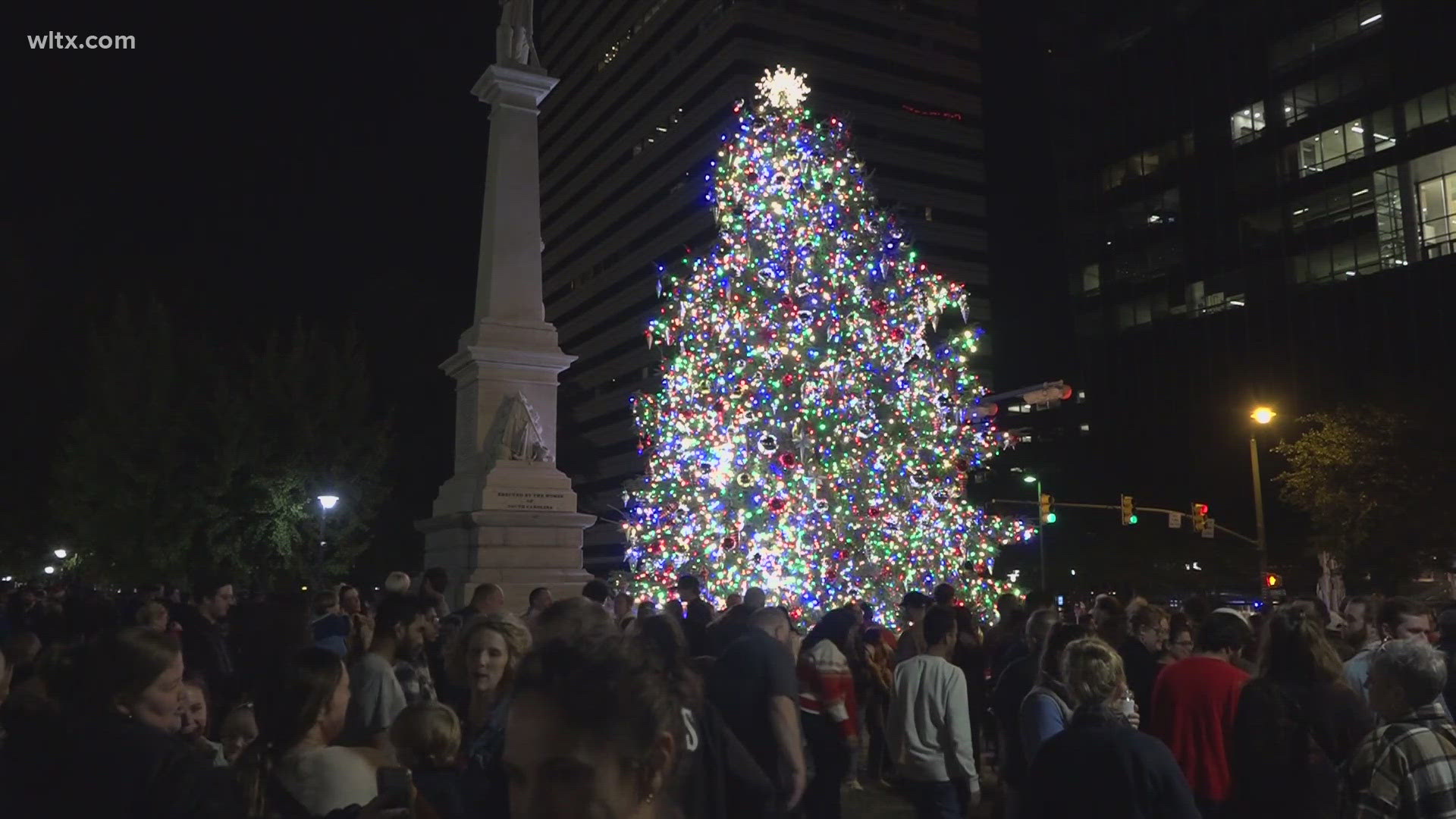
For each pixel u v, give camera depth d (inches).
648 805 66.3
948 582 916.6
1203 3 2377.0
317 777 148.9
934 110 3971.5
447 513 863.1
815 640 366.9
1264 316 2171.5
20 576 1968.5
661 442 959.0
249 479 1576.0
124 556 1505.9
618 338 4335.6
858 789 485.1
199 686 228.7
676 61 4025.6
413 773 182.2
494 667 199.2
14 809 141.4
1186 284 2342.5
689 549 891.4
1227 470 2138.3
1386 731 171.9
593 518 852.6
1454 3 1904.5
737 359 893.8
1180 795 163.8
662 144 4067.4
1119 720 175.6
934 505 911.0
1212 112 2335.1
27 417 1737.2
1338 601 1416.1
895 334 906.7
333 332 1822.1
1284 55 2199.8
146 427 1533.0
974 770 288.4
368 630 359.9
